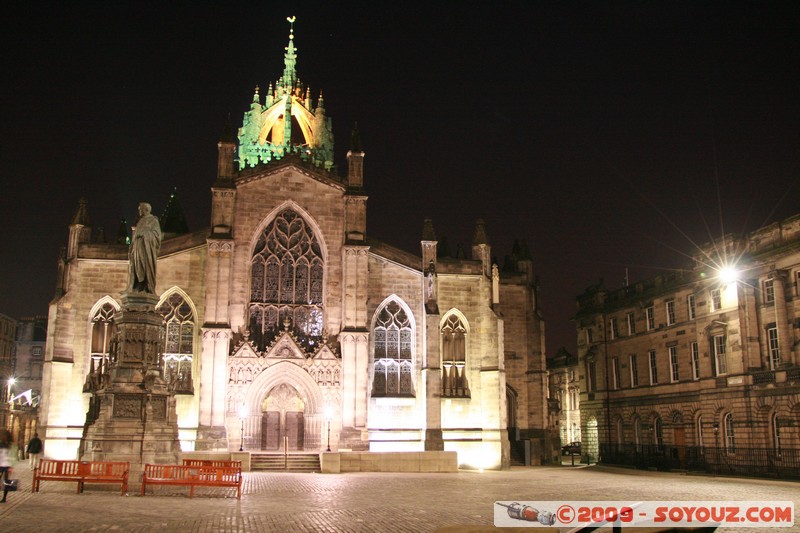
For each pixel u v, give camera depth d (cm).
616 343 8069
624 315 7938
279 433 6003
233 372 5834
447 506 2964
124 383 3669
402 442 6150
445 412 6328
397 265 6438
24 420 9581
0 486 2809
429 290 6312
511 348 7112
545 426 7012
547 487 4056
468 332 6481
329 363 6000
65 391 5709
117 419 3581
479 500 3225
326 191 6394
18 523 2236
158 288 5994
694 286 6606
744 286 5959
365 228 6316
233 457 5097
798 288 5528
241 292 6059
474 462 6269
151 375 3719
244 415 5769
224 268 5950
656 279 7350
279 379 5919
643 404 7444
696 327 6581
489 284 6550
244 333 5981
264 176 6284
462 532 1316
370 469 5306
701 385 6400
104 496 3022
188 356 5972
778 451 5462
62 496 2973
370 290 6372
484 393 6344
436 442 6041
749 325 5906
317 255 6319
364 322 6100
